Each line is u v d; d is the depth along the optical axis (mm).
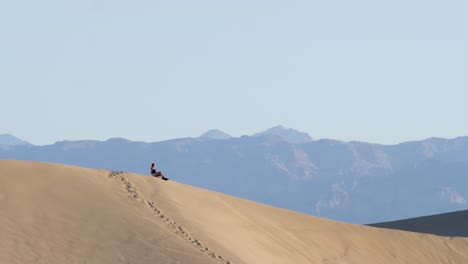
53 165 80688
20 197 72562
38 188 74938
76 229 69562
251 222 85625
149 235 70750
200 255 68812
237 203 90000
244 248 75688
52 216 70812
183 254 68312
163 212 76812
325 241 90750
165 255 67625
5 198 71812
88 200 75062
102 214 72875
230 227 80438
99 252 66750
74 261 64875
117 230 70625
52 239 67438
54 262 64250
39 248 65812
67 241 67562
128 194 78875
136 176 84312
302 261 81438
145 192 80688
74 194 75688
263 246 79688
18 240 66312
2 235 66562
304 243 87375
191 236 73062
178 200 81250
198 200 84375
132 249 67875
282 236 86250
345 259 88062
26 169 77938
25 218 69688
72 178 78812
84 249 66812
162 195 80875
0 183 73875
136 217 73812
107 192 78000
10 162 78625
